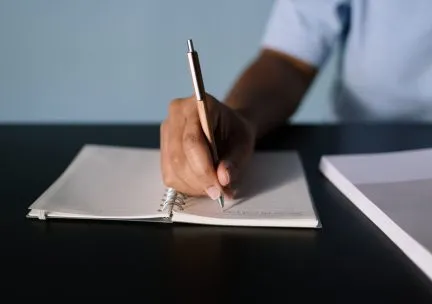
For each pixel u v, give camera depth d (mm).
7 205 417
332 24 762
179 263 328
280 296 295
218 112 446
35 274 316
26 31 1043
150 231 372
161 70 1070
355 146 577
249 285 305
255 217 378
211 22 1035
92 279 311
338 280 311
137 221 386
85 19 1033
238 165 433
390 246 351
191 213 382
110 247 349
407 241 336
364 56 776
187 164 400
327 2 748
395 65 758
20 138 608
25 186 458
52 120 1106
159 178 460
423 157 494
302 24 749
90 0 1020
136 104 1098
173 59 1061
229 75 1072
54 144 587
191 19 1032
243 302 289
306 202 409
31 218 392
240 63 1062
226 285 305
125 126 666
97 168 481
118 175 467
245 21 1034
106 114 1106
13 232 370
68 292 298
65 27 1040
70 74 1076
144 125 670
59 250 345
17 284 305
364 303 289
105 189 433
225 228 376
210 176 391
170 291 299
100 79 1080
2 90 1090
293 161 512
